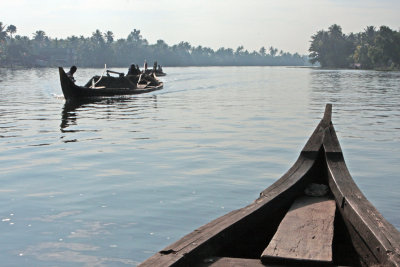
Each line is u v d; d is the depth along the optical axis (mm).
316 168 6000
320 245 3781
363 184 7508
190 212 6031
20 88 35844
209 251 3715
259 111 18891
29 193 6949
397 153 10094
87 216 5895
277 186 5102
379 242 3557
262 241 4621
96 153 9992
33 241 5094
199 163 9023
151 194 6871
